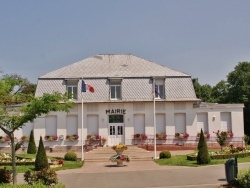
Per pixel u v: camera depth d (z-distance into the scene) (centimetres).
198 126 4753
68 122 4675
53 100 2091
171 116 4703
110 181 2442
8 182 2172
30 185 1630
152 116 4694
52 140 4606
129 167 3206
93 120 4684
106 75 4841
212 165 3084
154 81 4794
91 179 2539
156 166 3225
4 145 4588
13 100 2203
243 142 4694
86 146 4566
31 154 4041
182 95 4759
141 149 4362
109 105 4694
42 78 4791
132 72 4912
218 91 7600
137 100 4678
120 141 4662
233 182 1973
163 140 4650
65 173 2877
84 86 4047
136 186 2231
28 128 4644
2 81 2141
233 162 2006
